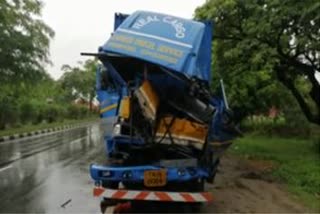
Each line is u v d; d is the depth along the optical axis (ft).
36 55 90.33
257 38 59.16
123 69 28.04
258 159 64.18
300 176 48.16
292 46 59.41
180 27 28.45
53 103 173.78
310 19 50.11
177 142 28.14
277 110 117.29
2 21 80.18
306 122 108.68
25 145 75.77
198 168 28.27
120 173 27.78
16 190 35.19
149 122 27.48
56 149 68.69
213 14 62.13
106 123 29.12
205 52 30.86
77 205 30.27
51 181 39.50
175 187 28.73
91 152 64.18
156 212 28.86
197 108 28.43
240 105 102.06
